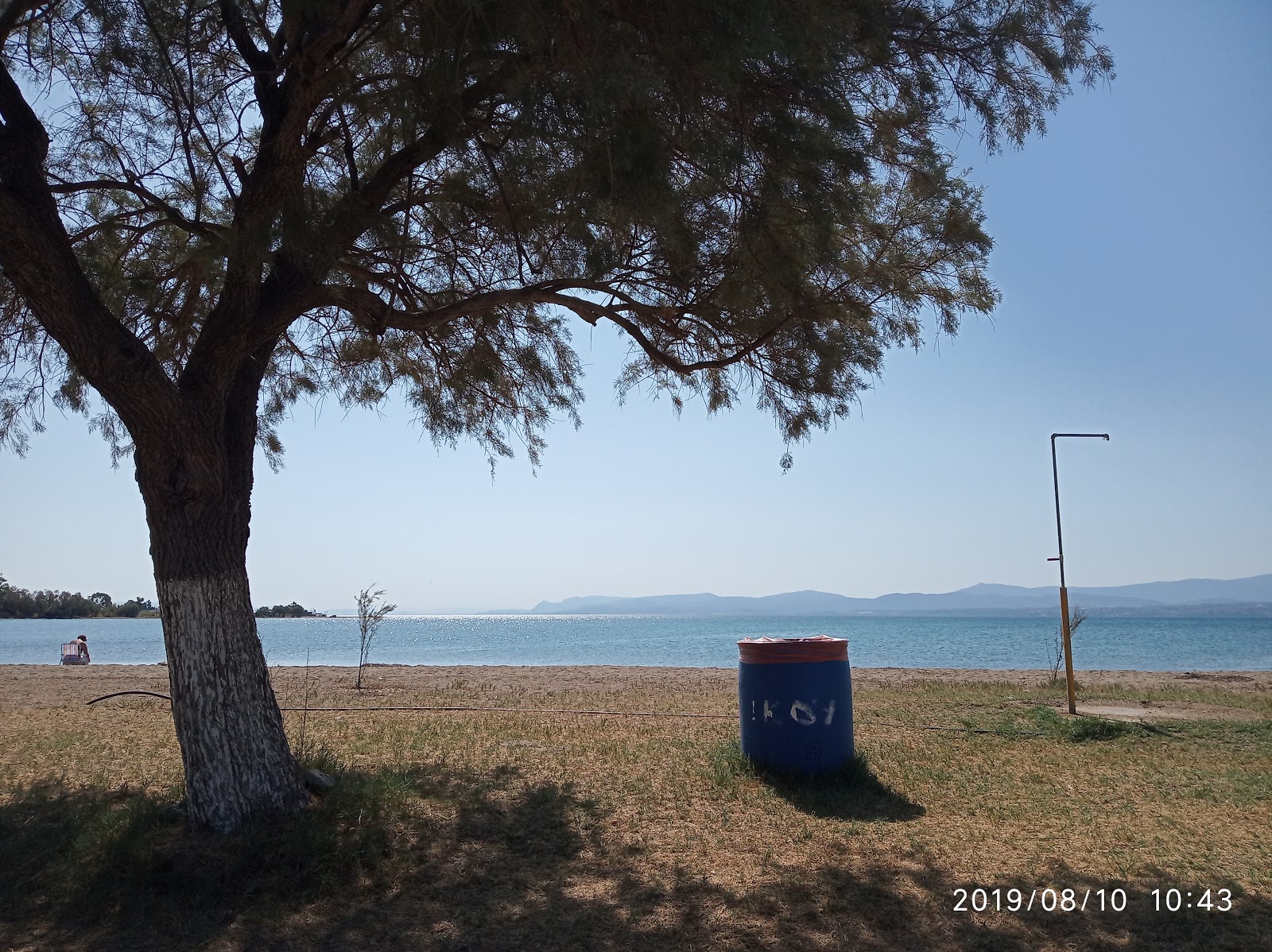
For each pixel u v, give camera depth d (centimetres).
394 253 767
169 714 1277
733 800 751
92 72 659
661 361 751
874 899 535
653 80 533
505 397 919
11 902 540
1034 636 7625
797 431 777
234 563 629
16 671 2195
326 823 609
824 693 817
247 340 627
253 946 477
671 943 478
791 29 557
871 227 704
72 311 562
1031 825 690
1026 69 659
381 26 593
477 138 644
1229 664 3575
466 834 650
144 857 555
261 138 701
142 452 601
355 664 3472
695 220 662
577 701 1457
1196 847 634
